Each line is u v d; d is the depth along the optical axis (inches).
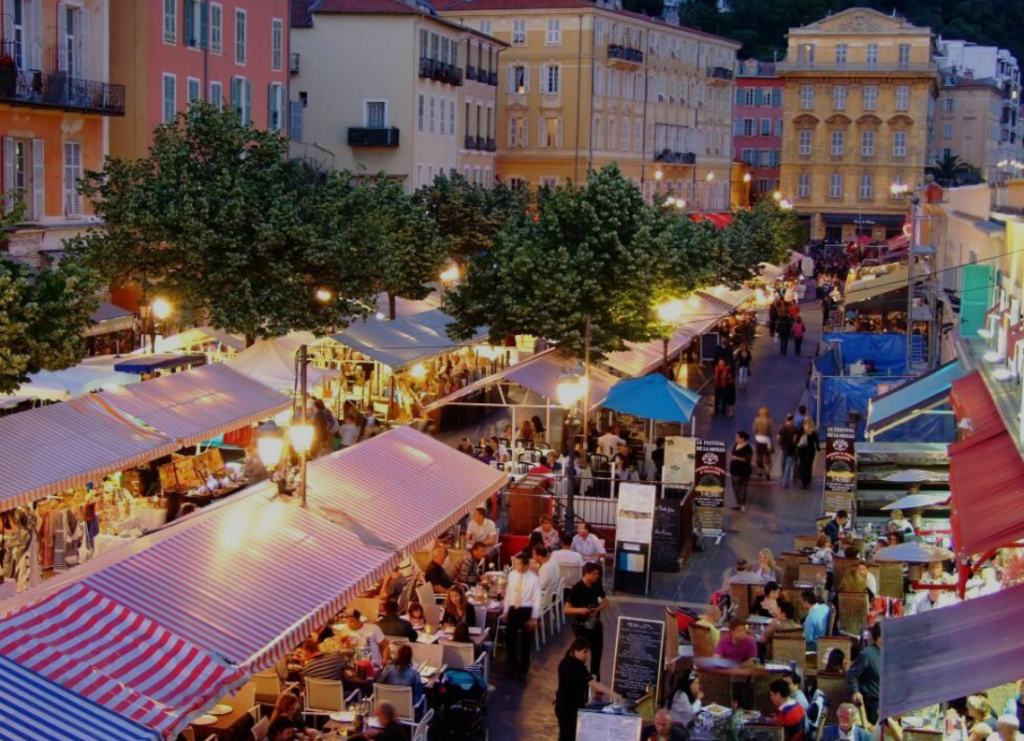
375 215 1654.8
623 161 4136.3
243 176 1547.7
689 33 4594.0
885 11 7140.8
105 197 1563.7
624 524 1047.0
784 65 5177.2
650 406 1282.0
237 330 1499.8
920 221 2348.7
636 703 734.5
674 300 1641.2
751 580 898.7
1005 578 837.8
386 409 1594.5
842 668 776.9
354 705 746.8
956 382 1122.0
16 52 1686.8
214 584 674.8
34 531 959.0
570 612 834.2
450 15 3914.9
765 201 3533.5
